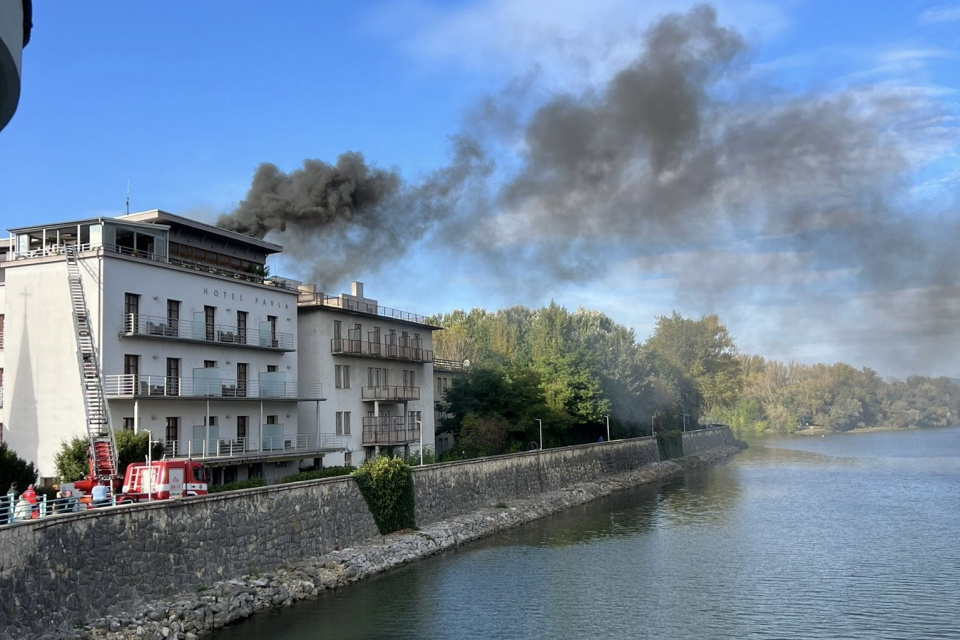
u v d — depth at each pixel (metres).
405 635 33.69
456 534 53.81
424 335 83.69
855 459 116.06
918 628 34.28
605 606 38.09
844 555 48.59
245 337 58.66
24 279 48.78
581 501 74.06
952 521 60.06
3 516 30.19
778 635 33.66
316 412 66.31
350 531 47.25
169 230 55.03
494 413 80.94
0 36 15.30
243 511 39.09
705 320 142.75
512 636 33.66
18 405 48.03
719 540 53.97
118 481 40.22
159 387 49.72
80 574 29.80
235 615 34.97
